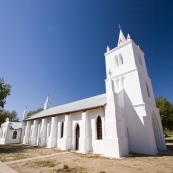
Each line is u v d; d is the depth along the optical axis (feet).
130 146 53.21
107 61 76.79
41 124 92.22
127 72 63.77
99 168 30.17
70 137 64.13
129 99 59.82
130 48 67.10
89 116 59.47
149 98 62.80
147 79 69.82
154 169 28.81
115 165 32.35
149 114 55.21
